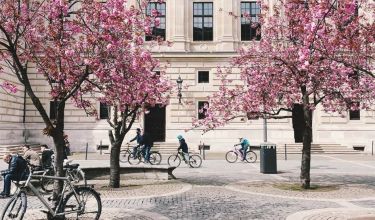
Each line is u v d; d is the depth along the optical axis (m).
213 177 18.80
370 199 13.23
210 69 35.62
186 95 35.47
